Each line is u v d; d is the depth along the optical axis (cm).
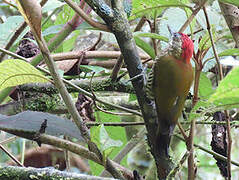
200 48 486
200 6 498
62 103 728
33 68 438
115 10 453
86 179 416
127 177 548
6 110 709
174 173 442
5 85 465
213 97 329
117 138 797
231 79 314
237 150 1195
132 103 777
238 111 750
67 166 746
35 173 429
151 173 775
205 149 600
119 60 674
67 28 573
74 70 706
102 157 444
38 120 505
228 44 900
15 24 677
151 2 529
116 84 703
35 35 411
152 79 609
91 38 858
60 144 466
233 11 532
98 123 634
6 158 877
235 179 1243
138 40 607
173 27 691
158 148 488
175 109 568
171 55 604
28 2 396
